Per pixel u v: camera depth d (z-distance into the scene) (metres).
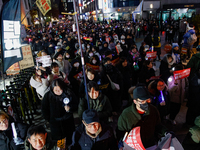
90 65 5.74
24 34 15.96
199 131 2.61
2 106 3.68
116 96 4.79
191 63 5.07
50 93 3.43
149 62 5.30
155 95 3.64
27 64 5.00
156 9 34.94
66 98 3.33
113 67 4.70
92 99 3.46
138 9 13.20
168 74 4.89
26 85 5.62
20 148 2.82
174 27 16.62
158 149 2.32
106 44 8.81
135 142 2.27
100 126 2.42
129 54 7.34
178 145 2.30
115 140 2.69
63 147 2.52
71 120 3.72
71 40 12.10
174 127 4.50
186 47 9.07
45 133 2.43
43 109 3.51
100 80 4.37
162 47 15.45
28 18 36.16
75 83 5.38
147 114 2.55
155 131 2.83
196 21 11.75
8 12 3.05
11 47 3.20
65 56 7.79
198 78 4.10
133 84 7.27
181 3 32.78
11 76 6.78
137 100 2.45
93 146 2.45
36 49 13.11
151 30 22.45
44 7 3.50
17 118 4.75
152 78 4.04
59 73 4.63
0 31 3.03
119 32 19.56
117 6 43.75
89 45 9.31
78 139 2.47
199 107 4.14
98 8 46.69
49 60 5.03
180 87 4.20
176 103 4.34
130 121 2.59
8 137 2.78
